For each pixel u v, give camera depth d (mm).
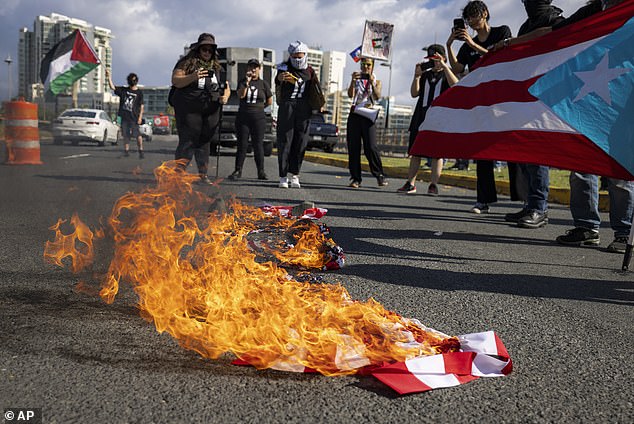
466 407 1649
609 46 3559
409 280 3096
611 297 2967
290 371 1822
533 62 4156
